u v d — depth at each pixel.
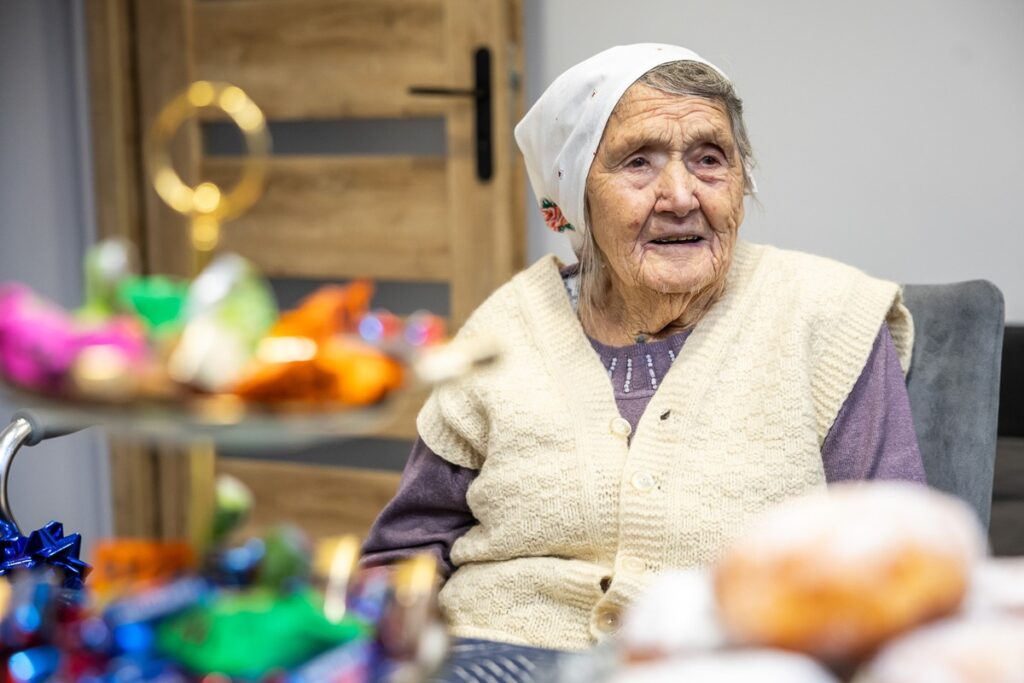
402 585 0.60
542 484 1.18
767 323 1.19
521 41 2.28
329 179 2.47
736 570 0.51
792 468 1.13
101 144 2.65
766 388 1.16
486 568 1.22
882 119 2.11
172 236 2.67
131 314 0.55
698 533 1.11
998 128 2.04
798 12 2.12
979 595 0.52
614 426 1.17
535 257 2.40
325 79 2.43
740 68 2.18
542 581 1.17
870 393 1.18
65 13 2.66
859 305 1.20
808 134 2.16
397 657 0.57
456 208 2.37
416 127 2.40
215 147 2.59
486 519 1.23
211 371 0.50
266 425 0.51
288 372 0.51
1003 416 1.64
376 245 2.45
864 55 2.10
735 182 1.18
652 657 0.51
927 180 2.10
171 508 2.76
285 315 0.57
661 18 2.21
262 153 0.60
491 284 2.37
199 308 0.53
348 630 0.58
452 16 2.29
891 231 2.14
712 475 1.13
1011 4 2.00
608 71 1.18
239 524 0.61
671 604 0.53
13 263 2.80
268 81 2.49
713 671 0.45
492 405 1.23
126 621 0.56
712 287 1.22
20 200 2.76
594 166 1.19
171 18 2.56
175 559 0.61
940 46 2.05
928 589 0.48
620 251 1.18
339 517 2.57
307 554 0.60
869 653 0.48
